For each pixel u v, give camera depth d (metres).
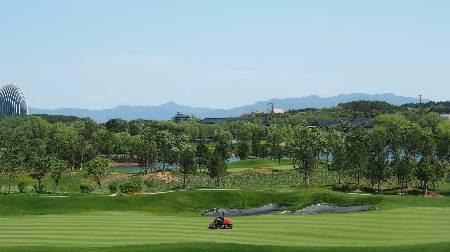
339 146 147.25
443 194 128.12
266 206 103.69
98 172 141.62
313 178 160.75
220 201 105.56
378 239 63.22
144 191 132.00
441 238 63.34
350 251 53.72
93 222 78.94
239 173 175.12
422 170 128.50
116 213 92.19
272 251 53.78
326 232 68.69
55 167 137.12
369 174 136.00
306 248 54.88
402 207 92.94
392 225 73.75
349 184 142.00
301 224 76.06
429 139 151.62
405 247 55.31
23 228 72.31
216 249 54.09
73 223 77.69
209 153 166.50
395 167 135.25
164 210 99.69
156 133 186.38
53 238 63.75
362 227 72.38
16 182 154.00
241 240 62.66
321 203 101.56
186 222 79.88
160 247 54.88
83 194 119.94
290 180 156.12
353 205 98.06
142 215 89.75
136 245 56.44
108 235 66.38
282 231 69.81
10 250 53.44
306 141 144.88
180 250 53.72
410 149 152.88
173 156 180.25
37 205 96.50
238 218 84.69
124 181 161.62
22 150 158.75
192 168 147.62
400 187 138.62
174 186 149.50
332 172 169.62
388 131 172.25
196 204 104.06
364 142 143.00
